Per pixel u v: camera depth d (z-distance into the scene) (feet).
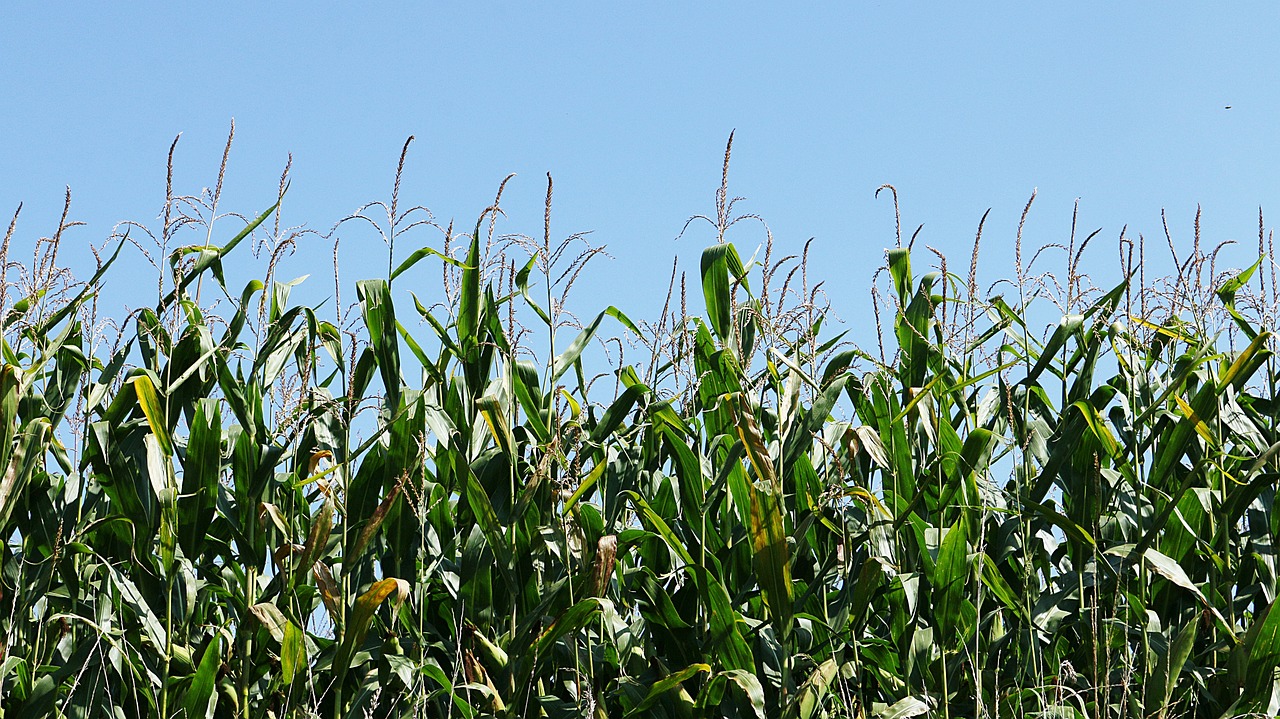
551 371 15.55
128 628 14.53
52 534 14.44
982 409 16.57
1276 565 16.07
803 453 15.74
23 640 14.43
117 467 14.06
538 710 14.76
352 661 14.43
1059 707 14.17
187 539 14.15
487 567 14.82
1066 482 16.08
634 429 16.42
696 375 16.98
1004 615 16.05
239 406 14.83
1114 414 17.61
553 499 15.06
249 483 14.43
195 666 14.26
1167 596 16.37
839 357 16.79
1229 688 14.84
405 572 14.87
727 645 14.64
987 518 15.53
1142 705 14.12
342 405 14.89
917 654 14.75
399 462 14.67
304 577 13.82
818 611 15.99
